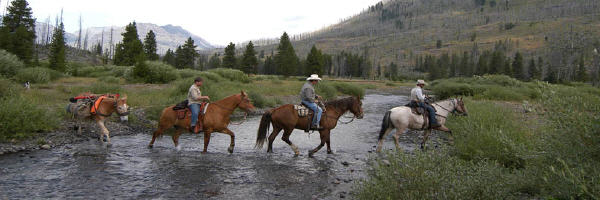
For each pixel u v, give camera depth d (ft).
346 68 435.12
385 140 37.04
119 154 26.84
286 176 22.34
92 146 29.55
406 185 13.56
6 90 44.21
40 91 61.26
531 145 19.45
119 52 208.85
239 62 294.05
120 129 37.91
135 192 18.37
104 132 30.14
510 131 27.40
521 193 16.19
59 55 152.87
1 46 155.84
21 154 25.66
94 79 114.73
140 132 37.96
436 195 12.96
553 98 15.78
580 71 309.22
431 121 30.53
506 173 17.89
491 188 13.66
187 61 257.75
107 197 17.46
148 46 245.45
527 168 17.60
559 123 15.03
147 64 109.19
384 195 13.69
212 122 28.07
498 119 33.47
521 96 81.00
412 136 39.78
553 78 266.16
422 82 30.83
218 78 121.60
